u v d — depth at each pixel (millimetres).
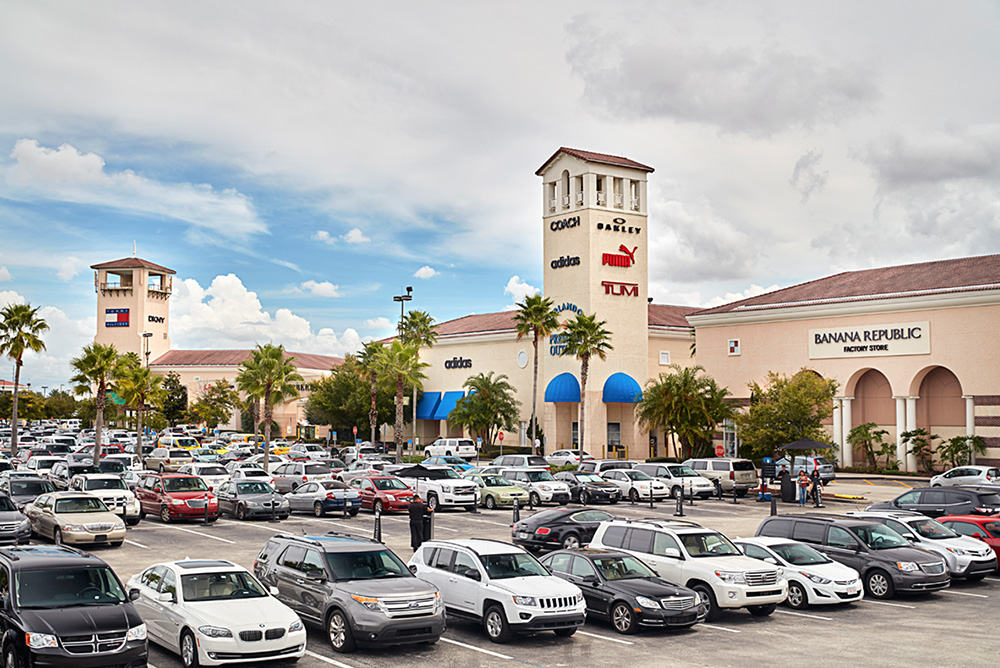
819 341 59250
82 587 13641
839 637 16594
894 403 56938
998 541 24016
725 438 59781
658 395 58688
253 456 59938
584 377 63000
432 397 85125
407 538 29016
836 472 56844
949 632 17047
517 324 74438
